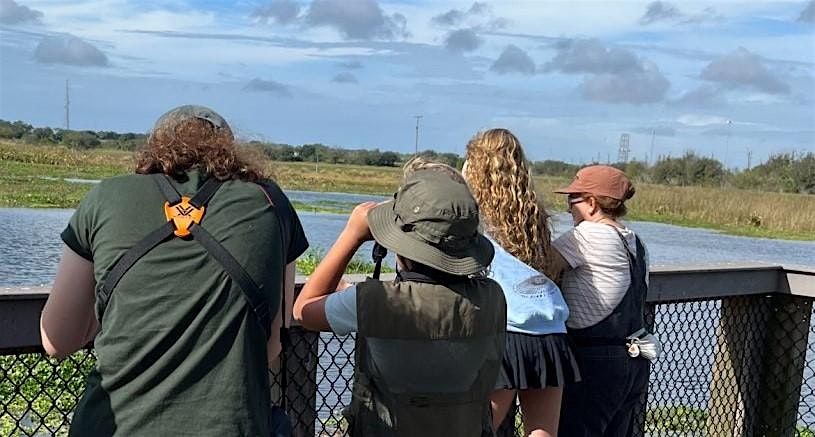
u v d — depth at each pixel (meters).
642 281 3.00
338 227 25.80
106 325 1.81
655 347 2.95
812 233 38.28
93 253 1.86
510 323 2.49
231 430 1.76
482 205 2.62
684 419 3.91
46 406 2.72
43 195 26.48
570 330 2.91
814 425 4.61
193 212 1.86
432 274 2.15
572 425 2.91
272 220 1.95
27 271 12.05
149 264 1.80
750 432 3.97
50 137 63.56
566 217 3.59
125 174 1.99
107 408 1.78
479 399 2.18
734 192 55.75
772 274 3.86
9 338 2.10
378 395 2.11
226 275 1.82
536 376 2.50
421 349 2.09
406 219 2.14
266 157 2.10
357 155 100.94
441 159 2.59
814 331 4.34
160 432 1.74
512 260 2.57
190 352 1.77
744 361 3.88
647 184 70.75
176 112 2.07
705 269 3.54
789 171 69.44
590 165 3.18
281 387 2.53
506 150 2.65
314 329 2.25
